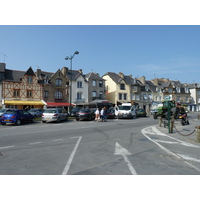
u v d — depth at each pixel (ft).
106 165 15.40
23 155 18.45
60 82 113.60
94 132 35.35
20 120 49.39
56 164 15.57
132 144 24.41
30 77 103.35
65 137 29.50
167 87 175.22
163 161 16.81
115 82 140.36
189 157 18.28
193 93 194.39
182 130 38.60
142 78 164.86
